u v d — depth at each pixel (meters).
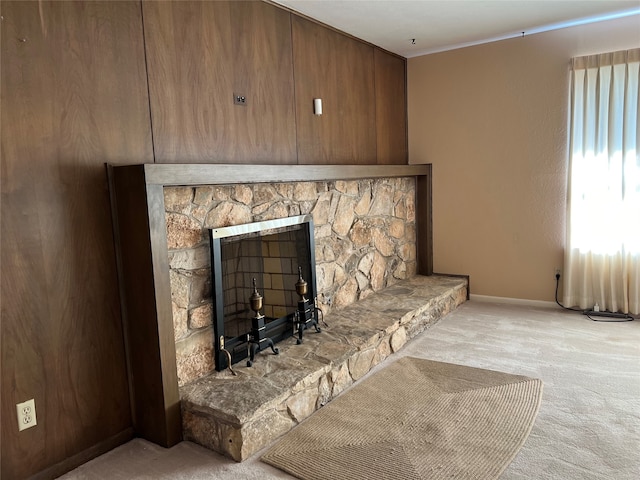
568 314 4.24
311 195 3.48
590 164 4.07
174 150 2.56
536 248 4.50
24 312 1.99
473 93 4.64
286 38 3.34
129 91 2.33
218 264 2.65
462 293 4.75
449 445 2.24
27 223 1.99
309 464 2.14
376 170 4.09
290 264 3.30
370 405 2.68
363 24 3.77
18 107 1.93
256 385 2.48
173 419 2.36
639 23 3.80
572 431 2.33
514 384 2.88
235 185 2.81
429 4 3.40
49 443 2.11
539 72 4.29
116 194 2.29
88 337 2.24
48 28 2.01
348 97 4.04
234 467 2.15
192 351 2.56
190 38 2.63
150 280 2.26
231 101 2.90
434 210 5.02
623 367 3.08
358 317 3.60
